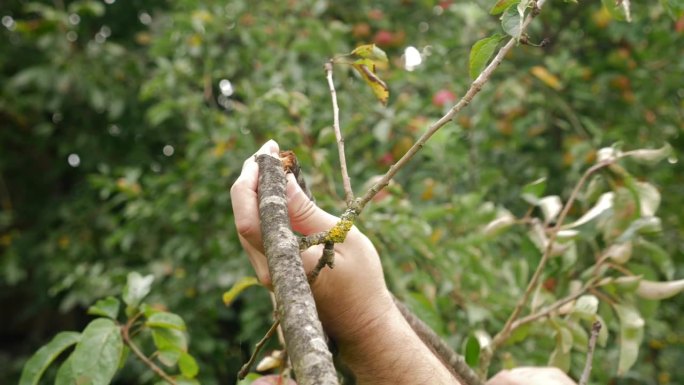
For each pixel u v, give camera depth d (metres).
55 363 3.85
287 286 0.69
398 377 0.92
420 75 3.19
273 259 0.74
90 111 5.04
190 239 3.24
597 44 3.80
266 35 3.26
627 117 3.44
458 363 1.10
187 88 3.40
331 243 0.82
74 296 3.52
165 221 3.44
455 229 2.39
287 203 0.86
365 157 3.02
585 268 1.92
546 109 3.32
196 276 3.24
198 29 3.25
